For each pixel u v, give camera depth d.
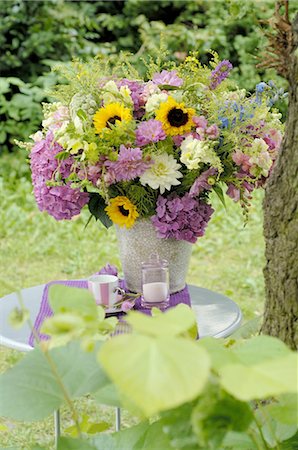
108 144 2.06
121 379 0.68
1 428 1.40
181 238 2.15
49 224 5.57
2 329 2.03
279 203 1.49
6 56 7.11
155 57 7.13
